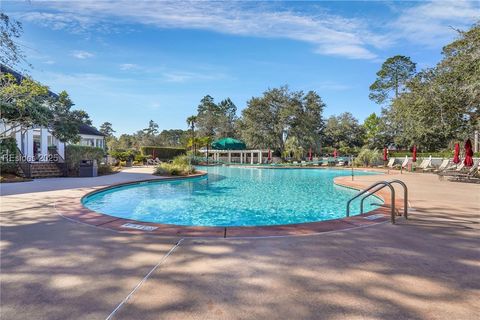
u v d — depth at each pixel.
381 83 43.03
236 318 2.33
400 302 2.59
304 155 37.91
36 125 15.75
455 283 2.95
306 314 2.39
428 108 14.48
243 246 4.11
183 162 21.23
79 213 6.18
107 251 3.88
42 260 3.55
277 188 13.34
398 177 15.52
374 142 42.28
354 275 3.14
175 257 3.68
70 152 16.70
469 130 16.17
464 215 6.03
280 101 39.16
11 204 7.21
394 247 4.05
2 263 3.45
